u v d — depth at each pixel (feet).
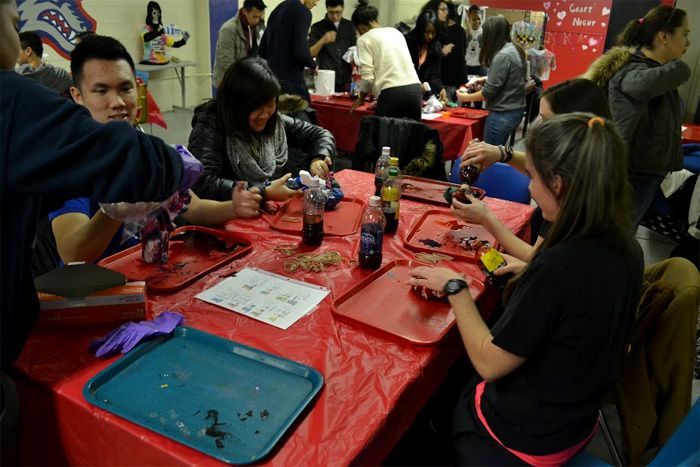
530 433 3.63
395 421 3.40
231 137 6.97
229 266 5.09
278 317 4.23
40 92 2.60
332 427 3.07
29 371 3.43
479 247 5.55
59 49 15.93
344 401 3.30
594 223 3.19
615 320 3.28
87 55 5.10
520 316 3.28
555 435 3.60
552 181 3.32
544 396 3.48
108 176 2.60
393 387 3.45
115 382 3.34
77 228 4.60
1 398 2.97
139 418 3.01
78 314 3.87
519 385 3.58
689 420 3.62
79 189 2.60
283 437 2.95
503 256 5.13
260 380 3.43
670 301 4.44
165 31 18.83
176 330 3.89
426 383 3.85
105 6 16.88
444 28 17.22
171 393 3.26
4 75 2.59
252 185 6.83
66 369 3.47
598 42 21.11
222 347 3.76
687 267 4.61
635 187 8.95
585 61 21.57
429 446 5.40
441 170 10.59
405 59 12.52
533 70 18.66
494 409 3.78
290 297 4.55
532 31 19.51
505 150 6.48
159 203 4.25
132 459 3.03
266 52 14.10
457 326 4.22
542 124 3.40
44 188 2.56
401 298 4.60
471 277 5.07
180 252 5.30
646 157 8.65
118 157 2.58
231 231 5.88
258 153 7.20
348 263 5.25
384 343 3.95
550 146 3.28
